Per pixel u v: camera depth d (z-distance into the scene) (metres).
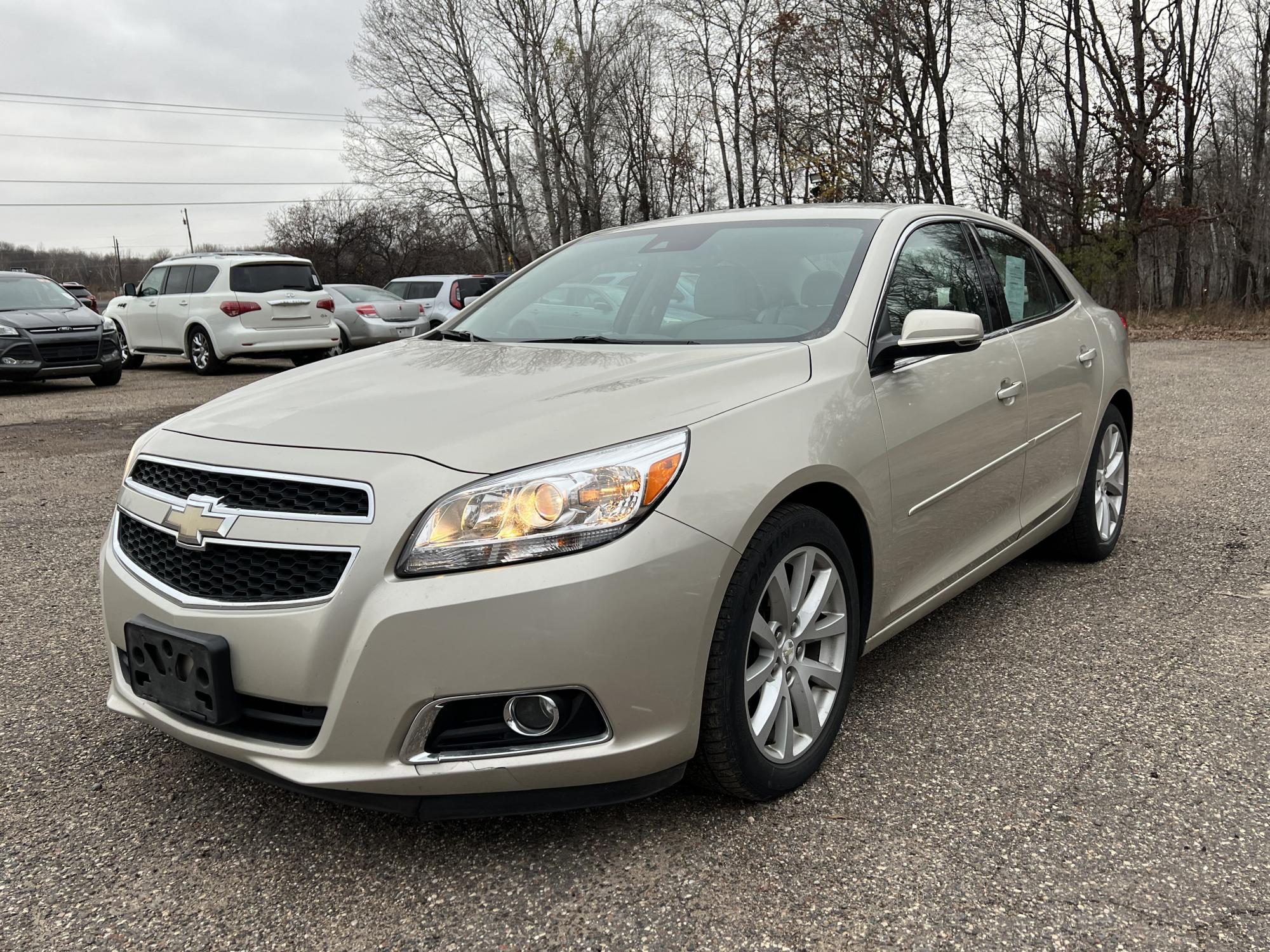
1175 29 32.59
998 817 2.30
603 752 2.03
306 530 2.04
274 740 2.10
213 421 2.45
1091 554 4.24
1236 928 1.88
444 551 1.96
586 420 2.15
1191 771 2.49
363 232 57.03
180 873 2.18
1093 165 28.34
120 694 2.45
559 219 45.84
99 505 5.98
